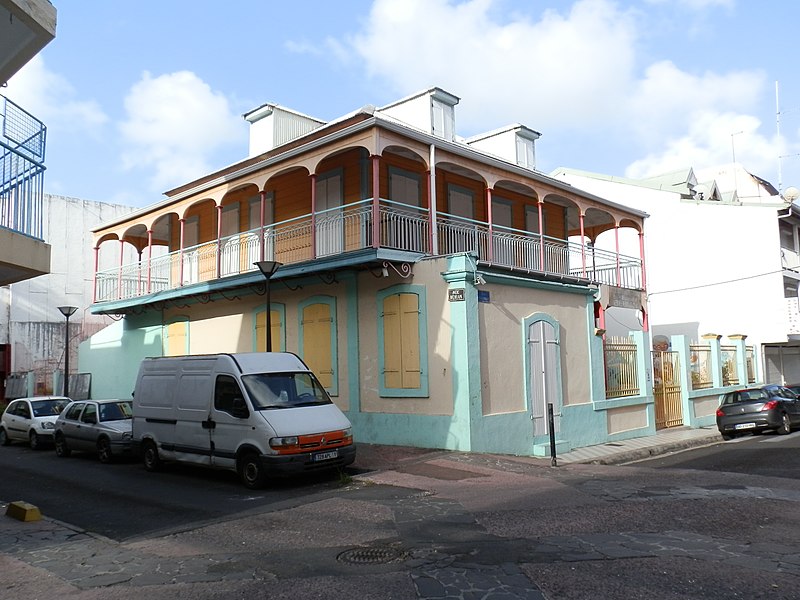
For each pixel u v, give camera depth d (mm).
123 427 14375
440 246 17234
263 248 16125
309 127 22031
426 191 17516
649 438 18594
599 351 17750
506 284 14711
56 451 15945
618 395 18656
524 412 14641
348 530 7523
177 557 6785
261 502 9438
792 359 31312
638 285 21641
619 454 14961
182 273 19312
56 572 6418
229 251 19672
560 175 34812
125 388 23156
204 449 11523
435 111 19562
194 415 11852
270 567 6246
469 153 15445
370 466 11836
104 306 22359
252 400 10898
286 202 18422
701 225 30109
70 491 11047
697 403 22688
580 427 16516
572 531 7055
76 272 33531
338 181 17031
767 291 28281
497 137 22922
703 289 29828
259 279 16422
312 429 10578
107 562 6719
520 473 11133
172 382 12641
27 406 18266
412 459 12375
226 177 17250
